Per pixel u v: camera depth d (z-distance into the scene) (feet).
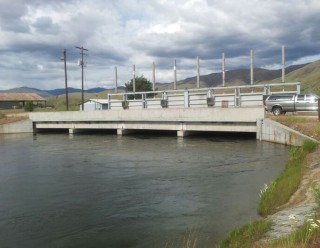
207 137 119.85
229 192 49.08
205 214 40.34
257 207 41.42
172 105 156.15
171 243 32.68
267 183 52.75
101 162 77.97
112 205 45.14
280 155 77.10
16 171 69.82
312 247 21.49
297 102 111.34
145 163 75.10
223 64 147.84
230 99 140.26
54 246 32.99
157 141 115.34
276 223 30.30
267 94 127.75
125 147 103.09
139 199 47.52
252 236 28.09
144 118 127.75
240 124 107.24
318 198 32.27
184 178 59.41
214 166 68.90
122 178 60.85
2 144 119.34
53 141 126.21
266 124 99.04
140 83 274.36
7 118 167.12
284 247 22.45
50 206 45.21
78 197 49.21
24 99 332.60
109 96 179.63
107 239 34.30
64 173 66.59
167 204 44.88
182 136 120.26
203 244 31.89
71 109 244.63
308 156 61.77
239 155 80.38
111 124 139.64
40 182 59.26
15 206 45.47
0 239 34.78
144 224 37.99
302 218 30.17
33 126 164.04
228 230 34.86
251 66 140.05
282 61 132.87
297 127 90.53
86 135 145.89
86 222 39.06
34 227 37.83
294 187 42.01
